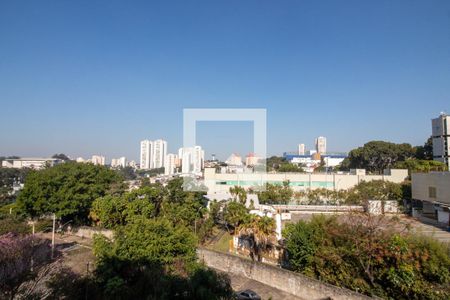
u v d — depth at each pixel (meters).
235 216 24.84
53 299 12.90
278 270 17.16
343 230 16.38
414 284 13.06
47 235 29.14
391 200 43.81
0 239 14.00
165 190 32.91
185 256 15.31
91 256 21.09
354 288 15.10
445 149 57.19
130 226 15.85
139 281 13.12
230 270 19.50
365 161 79.69
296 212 42.47
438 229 31.80
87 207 31.48
